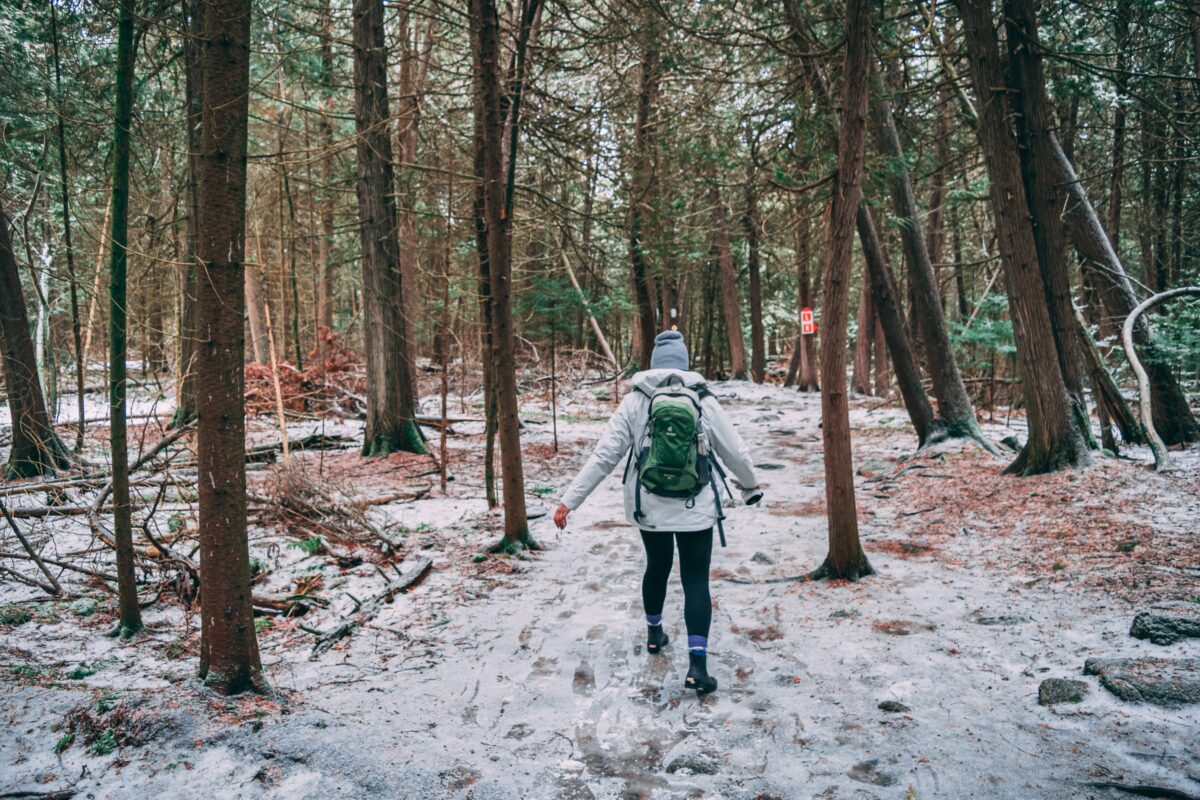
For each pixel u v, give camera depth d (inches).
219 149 111.0
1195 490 221.1
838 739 114.0
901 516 261.0
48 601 175.9
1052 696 118.2
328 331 669.3
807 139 295.7
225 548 120.0
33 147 310.5
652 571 150.3
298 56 404.2
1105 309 338.3
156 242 223.1
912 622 159.2
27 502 244.5
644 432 142.9
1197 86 399.5
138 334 238.8
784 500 311.7
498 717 127.2
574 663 150.4
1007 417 481.7
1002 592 171.8
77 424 303.6
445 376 322.0
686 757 110.8
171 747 104.4
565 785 104.1
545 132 338.3
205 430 118.3
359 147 395.5
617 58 423.8
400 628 171.6
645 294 544.7
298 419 544.1
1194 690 112.6
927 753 107.4
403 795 96.1
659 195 393.7
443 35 372.8
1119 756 101.0
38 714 114.8
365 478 352.2
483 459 409.1
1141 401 264.2
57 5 243.4
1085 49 339.0
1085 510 222.2
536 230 483.5
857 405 666.2
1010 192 270.7
